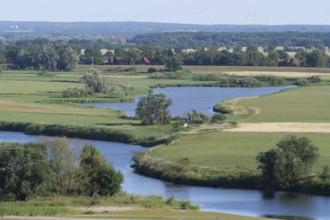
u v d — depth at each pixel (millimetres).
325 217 83562
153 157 118625
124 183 104125
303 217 83500
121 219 68688
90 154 89750
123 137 144750
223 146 127812
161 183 105188
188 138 137500
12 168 84250
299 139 102062
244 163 111312
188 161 112562
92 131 149625
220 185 102875
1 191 84562
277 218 82500
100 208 78312
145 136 143125
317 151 103312
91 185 88125
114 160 122688
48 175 85500
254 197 94938
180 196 94812
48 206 77000
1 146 86875
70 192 87750
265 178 101250
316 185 97812
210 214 77625
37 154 85438
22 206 75625
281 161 98938
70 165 88188
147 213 75125
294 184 99562
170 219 69000
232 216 76625
